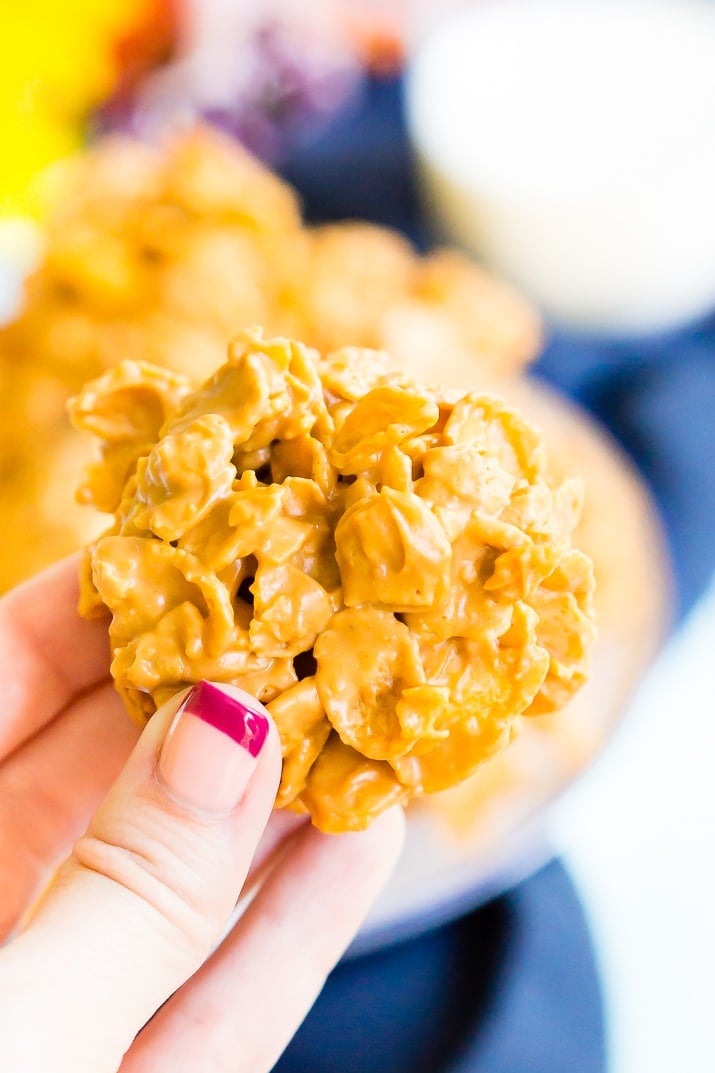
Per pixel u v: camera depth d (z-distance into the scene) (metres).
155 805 0.26
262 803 0.26
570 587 0.27
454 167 0.51
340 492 0.27
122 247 0.44
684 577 0.47
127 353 0.42
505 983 0.40
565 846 0.44
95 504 0.30
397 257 0.49
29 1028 0.25
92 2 0.54
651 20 0.54
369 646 0.26
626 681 0.41
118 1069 0.28
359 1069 0.39
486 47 0.55
